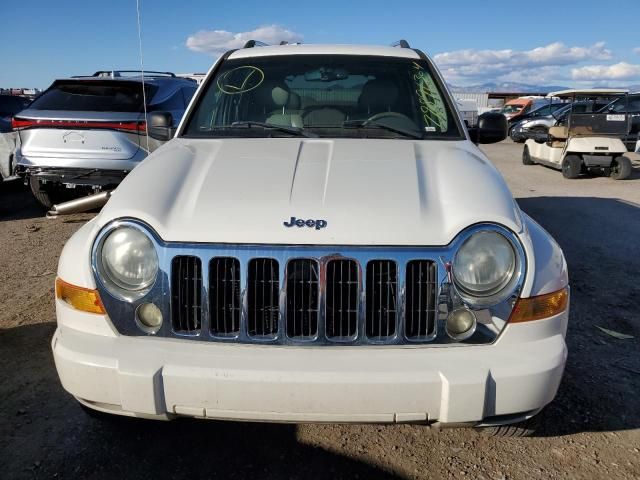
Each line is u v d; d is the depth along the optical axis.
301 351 2.11
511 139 22.20
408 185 2.37
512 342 2.14
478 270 2.12
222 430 2.74
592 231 6.85
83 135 6.44
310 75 3.49
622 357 3.51
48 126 6.46
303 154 2.69
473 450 2.61
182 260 2.15
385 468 2.49
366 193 2.30
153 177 2.46
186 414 2.09
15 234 6.60
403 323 2.12
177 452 2.58
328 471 2.47
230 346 2.14
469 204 2.21
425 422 2.10
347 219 2.17
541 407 2.14
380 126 3.17
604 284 4.89
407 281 2.12
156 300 2.15
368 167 2.52
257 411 2.05
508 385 2.05
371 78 3.46
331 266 2.13
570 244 6.22
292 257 2.12
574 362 3.44
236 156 2.66
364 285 2.11
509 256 2.13
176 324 2.17
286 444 2.65
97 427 2.76
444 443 2.66
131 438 2.67
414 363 2.05
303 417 2.05
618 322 4.07
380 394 2.01
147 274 2.16
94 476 2.42
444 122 3.25
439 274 2.11
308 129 3.17
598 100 14.31
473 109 20.14
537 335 2.16
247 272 2.12
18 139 6.72
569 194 9.75
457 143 3.04
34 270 5.19
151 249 2.16
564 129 12.66
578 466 2.49
